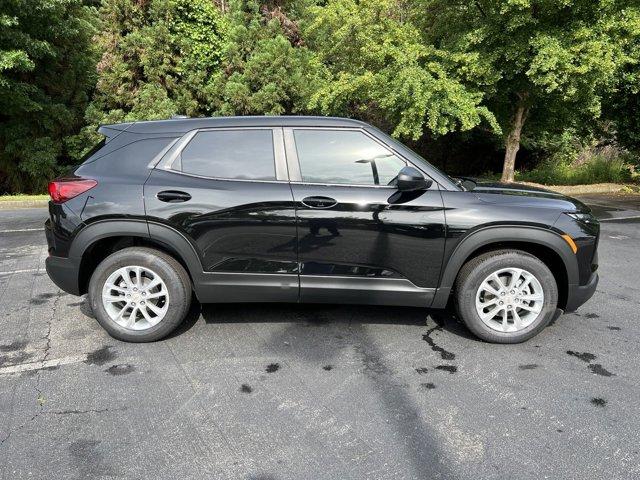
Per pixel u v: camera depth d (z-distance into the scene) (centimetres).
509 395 281
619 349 341
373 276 341
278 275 342
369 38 984
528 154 1527
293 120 347
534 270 338
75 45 1172
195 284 342
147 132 349
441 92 899
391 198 331
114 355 329
